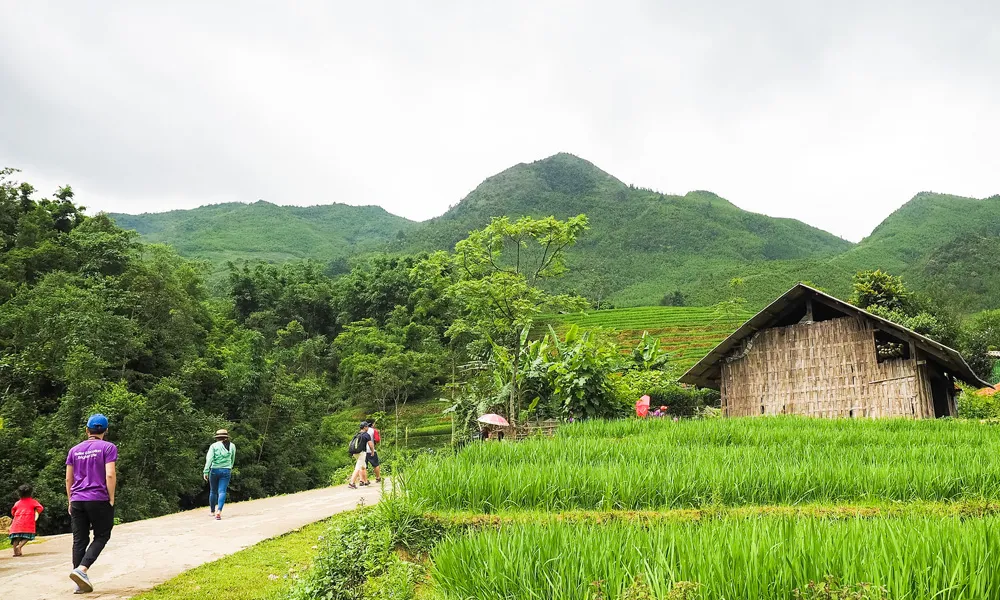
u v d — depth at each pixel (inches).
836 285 4527.6
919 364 797.2
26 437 1059.3
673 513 310.2
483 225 7175.2
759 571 176.4
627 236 7470.5
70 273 1595.7
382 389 2236.7
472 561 219.6
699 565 184.5
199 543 414.3
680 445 493.0
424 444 1860.2
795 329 906.7
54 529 990.4
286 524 483.2
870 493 340.8
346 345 2770.7
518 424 898.7
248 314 3159.5
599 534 224.4
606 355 931.3
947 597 166.6
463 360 2349.9
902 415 800.9
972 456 402.3
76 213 1959.9
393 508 312.0
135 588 307.3
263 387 1566.2
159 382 1380.4
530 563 203.3
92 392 1109.7
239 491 1433.3
